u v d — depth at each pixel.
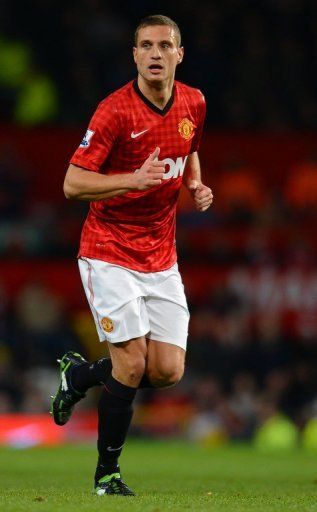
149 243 22.83
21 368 56.28
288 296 61.16
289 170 66.94
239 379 56.06
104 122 21.98
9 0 71.25
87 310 60.41
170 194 22.88
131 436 56.41
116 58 70.12
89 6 72.06
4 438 52.44
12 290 59.94
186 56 70.50
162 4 73.44
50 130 64.94
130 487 25.94
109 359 23.25
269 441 53.22
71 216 63.53
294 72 73.50
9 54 69.19
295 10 75.81
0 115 68.88
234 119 69.88
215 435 54.22
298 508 19.50
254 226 63.62
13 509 18.47
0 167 63.00
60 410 24.55
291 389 55.91
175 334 22.92
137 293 22.47
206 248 62.00
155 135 22.38
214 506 19.53
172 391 57.50
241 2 75.00
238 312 59.88
